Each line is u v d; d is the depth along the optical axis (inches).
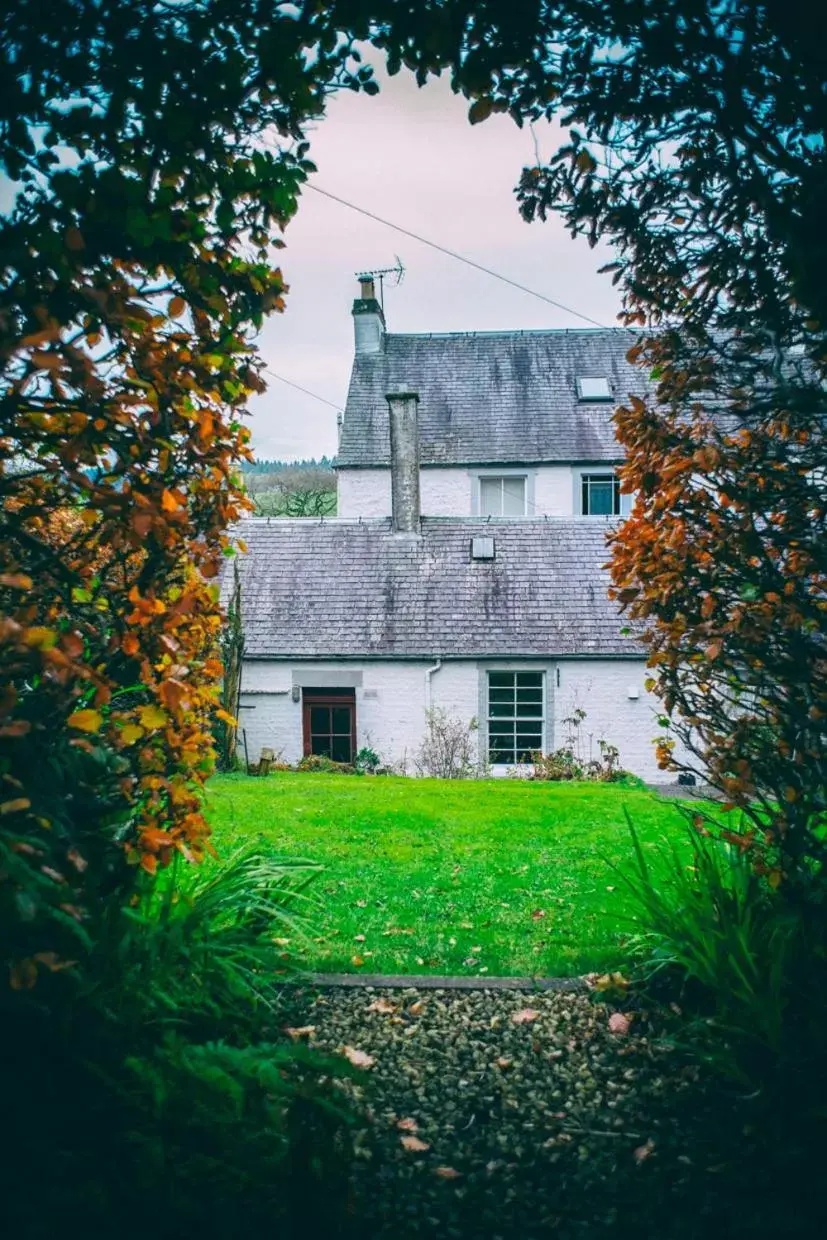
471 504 844.6
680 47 93.0
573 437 848.9
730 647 124.2
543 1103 123.2
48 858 78.6
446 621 645.9
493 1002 155.5
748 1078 115.8
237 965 136.5
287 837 280.2
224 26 89.7
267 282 108.4
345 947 181.9
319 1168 95.7
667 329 120.7
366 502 852.0
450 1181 105.4
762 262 105.0
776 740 129.3
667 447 125.8
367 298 926.4
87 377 79.7
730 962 126.6
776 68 88.4
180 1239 86.7
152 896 137.3
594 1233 95.8
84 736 98.4
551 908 208.1
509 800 370.0
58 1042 92.7
